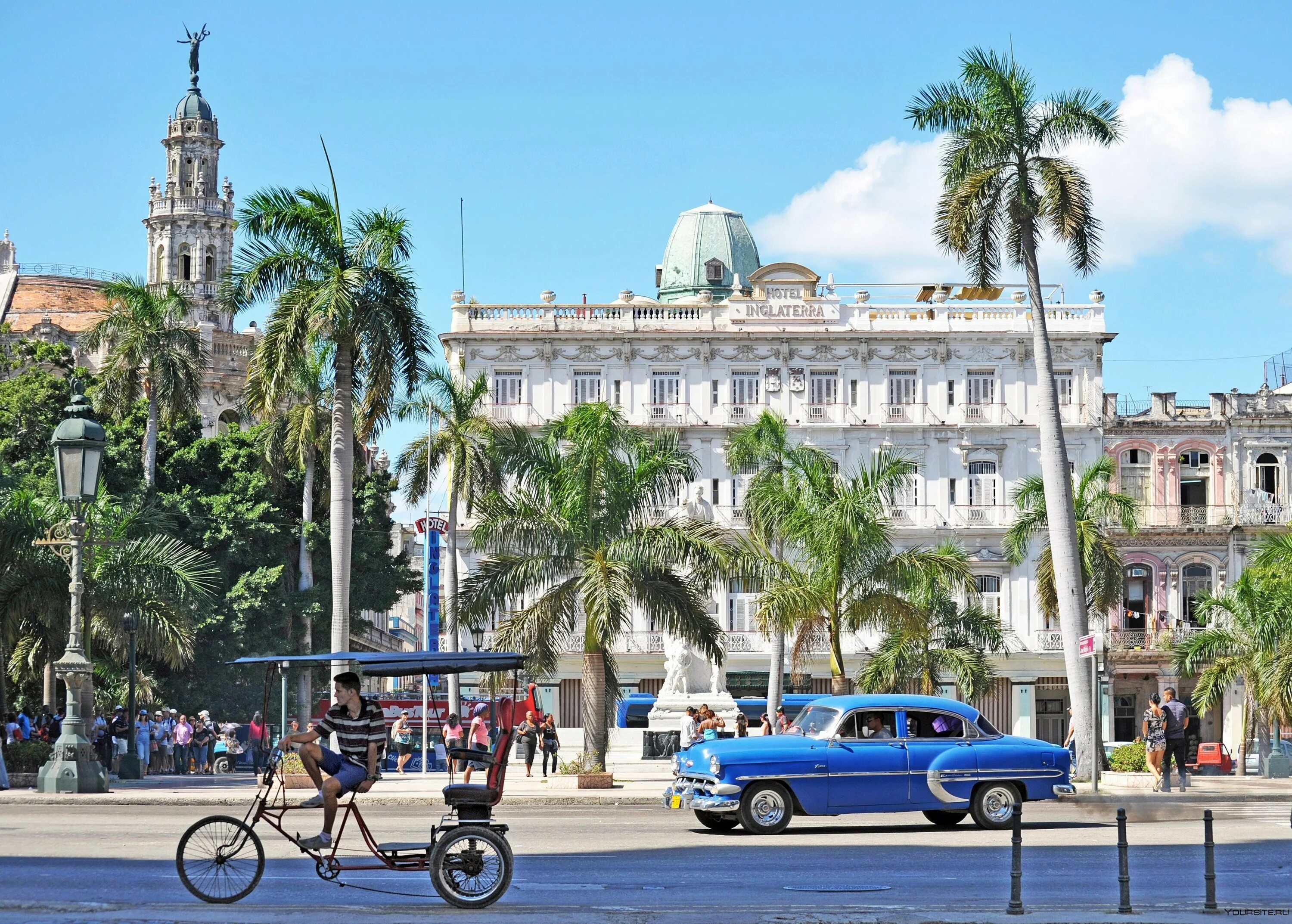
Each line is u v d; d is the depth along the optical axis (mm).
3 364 68312
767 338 76188
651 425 75188
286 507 67500
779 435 50375
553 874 17891
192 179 105812
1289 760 40094
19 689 51250
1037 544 75625
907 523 75562
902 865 19078
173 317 62125
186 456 64625
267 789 15000
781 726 43031
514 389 75750
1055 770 24250
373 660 15148
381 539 70000
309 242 39312
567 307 76188
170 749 43438
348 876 17203
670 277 91188
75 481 30953
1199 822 25531
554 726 40125
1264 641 44688
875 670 52281
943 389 76688
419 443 55719
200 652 59625
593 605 35281
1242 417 77438
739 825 25453
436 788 34906
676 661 47406
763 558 39750
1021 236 39406
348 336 38312
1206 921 13562
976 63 39156
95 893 14859
